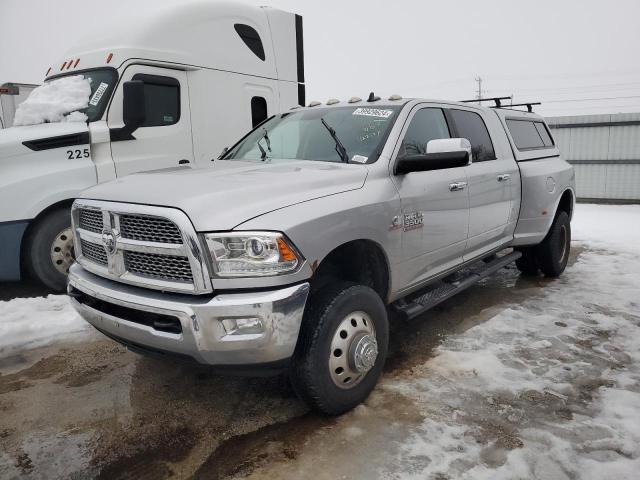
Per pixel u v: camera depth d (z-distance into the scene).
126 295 2.81
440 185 3.89
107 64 5.94
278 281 2.62
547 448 2.70
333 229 2.90
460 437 2.81
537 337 4.22
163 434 2.93
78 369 3.79
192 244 2.56
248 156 4.22
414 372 3.61
